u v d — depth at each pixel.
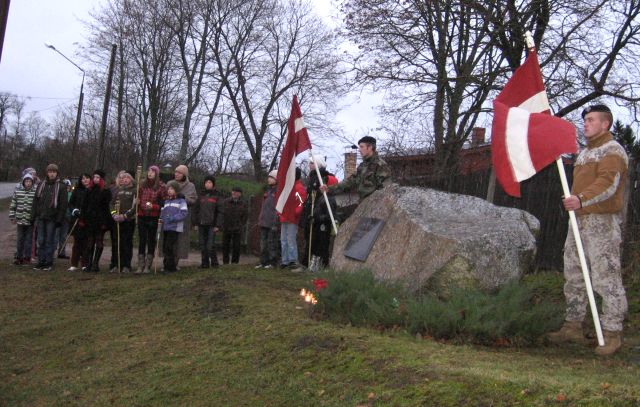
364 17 17.16
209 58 38.75
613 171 5.58
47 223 12.34
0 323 8.23
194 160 41.44
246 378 5.41
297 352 5.64
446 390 4.21
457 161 16.50
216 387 5.42
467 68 16.59
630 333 6.81
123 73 37.91
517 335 5.71
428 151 17.55
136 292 9.49
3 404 5.79
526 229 6.82
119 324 7.90
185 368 5.98
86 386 5.97
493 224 6.83
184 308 8.15
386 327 6.14
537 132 5.81
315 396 4.76
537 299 8.01
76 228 12.27
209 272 11.20
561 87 14.93
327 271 7.12
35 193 12.74
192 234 23.20
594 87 14.95
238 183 26.27
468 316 5.77
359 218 8.33
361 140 8.99
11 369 6.71
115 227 12.10
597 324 5.57
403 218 7.41
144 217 11.45
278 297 8.17
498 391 4.06
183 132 38.34
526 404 3.85
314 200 11.03
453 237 6.49
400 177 14.57
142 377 5.98
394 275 7.05
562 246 10.62
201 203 12.28
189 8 36.91
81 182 14.51
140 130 40.16
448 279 6.39
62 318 8.41
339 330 6.02
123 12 37.31
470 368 4.57
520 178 5.82
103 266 13.31
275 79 40.78
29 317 8.52
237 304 7.80
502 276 6.43
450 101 16.95
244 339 6.41
